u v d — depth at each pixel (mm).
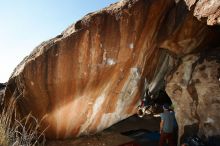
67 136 7254
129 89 7141
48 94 6230
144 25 5918
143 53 6457
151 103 10609
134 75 6844
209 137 5930
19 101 6281
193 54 6770
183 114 6578
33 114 6426
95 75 6258
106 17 5812
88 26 5809
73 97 6449
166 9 5875
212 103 6078
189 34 6094
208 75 6297
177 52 6809
